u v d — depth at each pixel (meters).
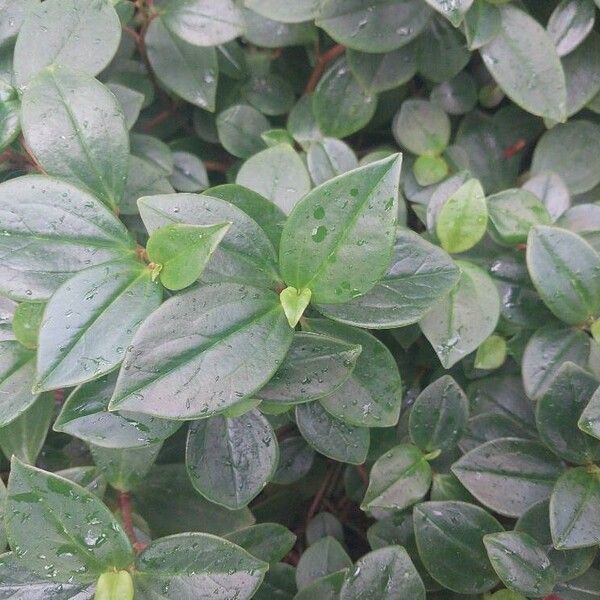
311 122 0.34
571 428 0.24
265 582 0.27
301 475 0.31
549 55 0.29
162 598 0.20
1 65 0.26
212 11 0.29
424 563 0.25
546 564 0.23
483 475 0.25
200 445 0.24
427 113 0.33
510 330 0.28
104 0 0.24
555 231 0.24
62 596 0.20
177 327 0.18
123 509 0.25
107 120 0.22
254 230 0.20
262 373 0.18
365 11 0.29
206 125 0.36
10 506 0.19
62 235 0.20
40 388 0.18
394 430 0.30
